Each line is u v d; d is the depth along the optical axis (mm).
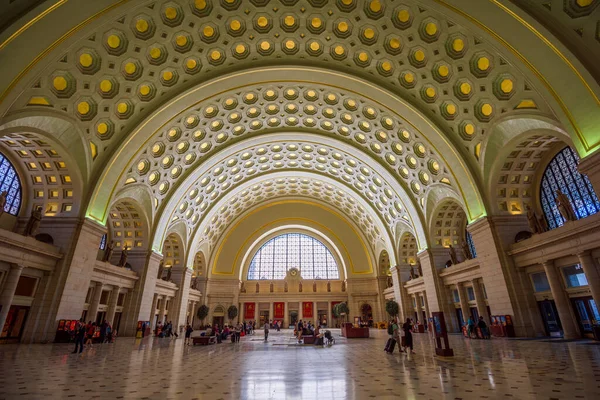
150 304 24859
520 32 12953
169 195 25859
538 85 13711
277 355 12430
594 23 11656
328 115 24953
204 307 37188
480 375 7145
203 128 23562
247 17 16875
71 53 14172
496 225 18703
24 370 8039
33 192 18609
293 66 19578
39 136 15609
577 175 16844
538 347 11969
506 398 5184
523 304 17188
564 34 12312
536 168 19094
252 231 42844
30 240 15000
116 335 22578
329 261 44969
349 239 42812
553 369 7504
